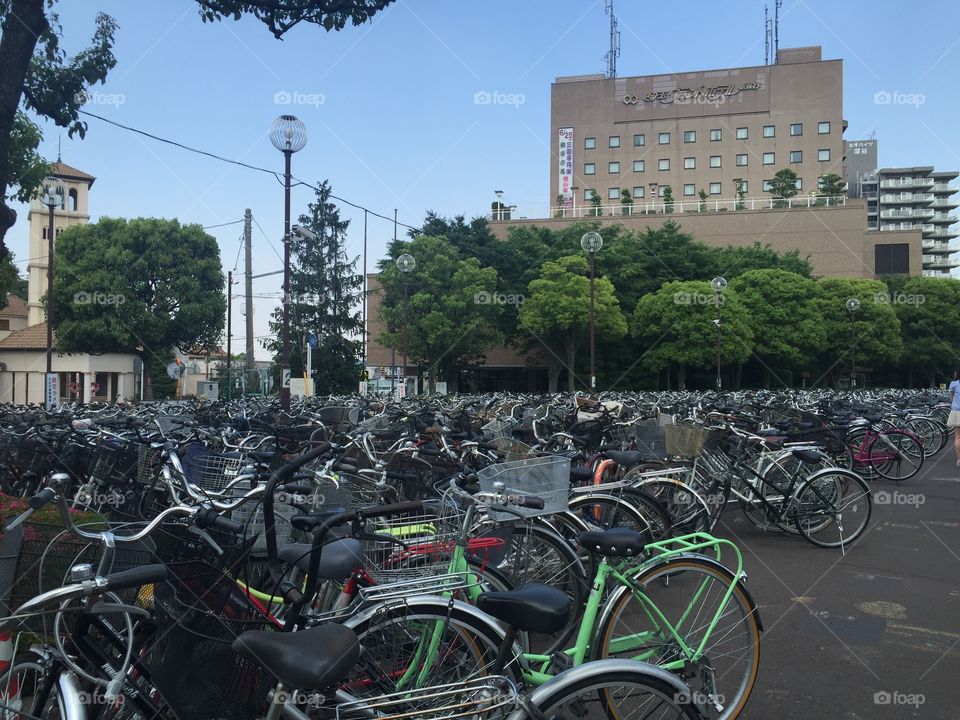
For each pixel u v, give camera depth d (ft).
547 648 9.82
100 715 6.75
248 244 64.75
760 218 169.78
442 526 8.99
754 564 17.21
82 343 98.37
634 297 127.65
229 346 94.53
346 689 7.73
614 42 224.74
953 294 151.84
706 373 138.82
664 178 208.23
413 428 23.71
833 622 13.30
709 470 18.74
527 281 129.08
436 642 8.07
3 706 6.72
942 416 43.60
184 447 14.87
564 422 25.58
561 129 213.87
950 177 362.94
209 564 6.43
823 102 201.36
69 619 6.81
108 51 15.98
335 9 14.82
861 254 165.89
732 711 8.95
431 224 132.87
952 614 13.74
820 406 34.68
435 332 105.91
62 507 6.38
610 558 8.73
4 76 13.51
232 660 6.23
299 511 9.30
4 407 39.34
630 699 7.38
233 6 14.71
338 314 125.59
